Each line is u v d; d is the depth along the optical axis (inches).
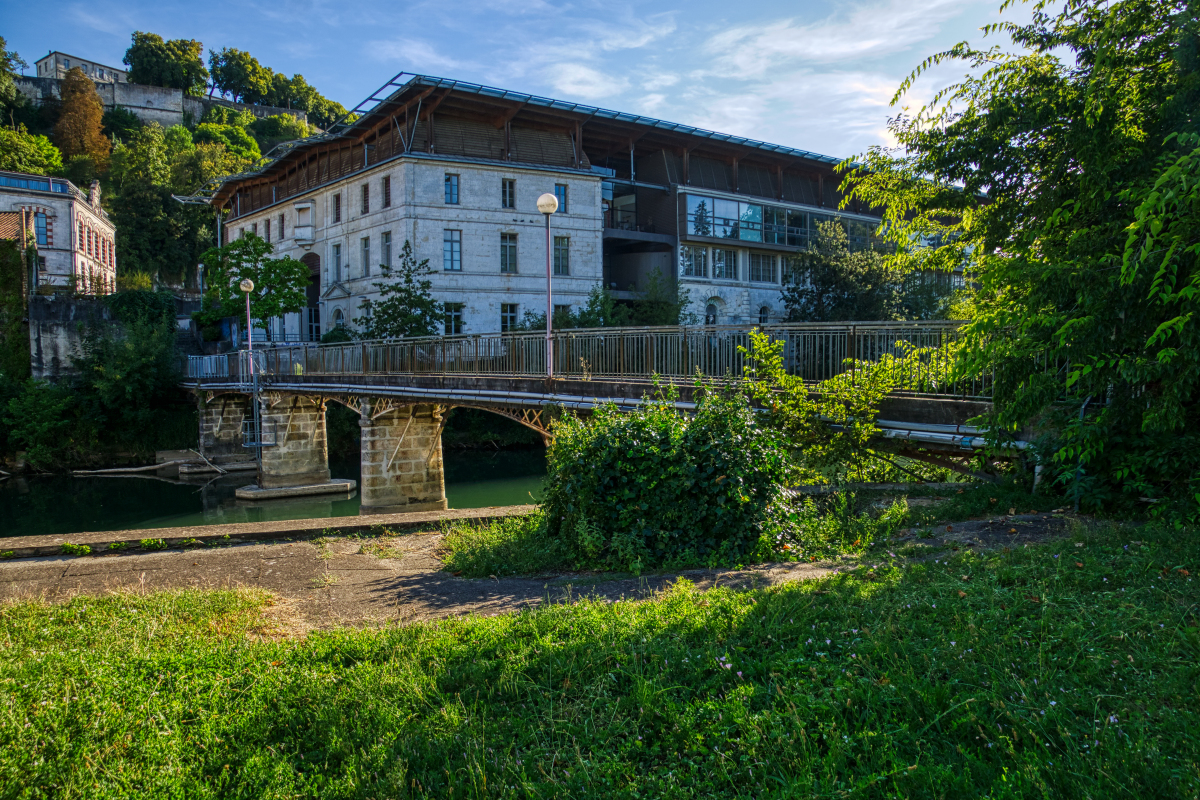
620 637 180.1
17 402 1565.0
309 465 1334.9
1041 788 110.7
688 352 496.4
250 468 1571.1
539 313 1684.3
